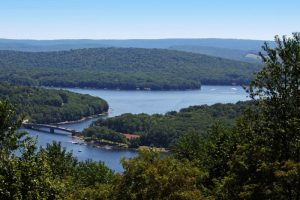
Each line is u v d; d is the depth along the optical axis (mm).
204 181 39281
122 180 27906
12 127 22578
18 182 20297
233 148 38125
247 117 29469
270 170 25984
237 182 27562
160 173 27344
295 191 25781
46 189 21312
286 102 28062
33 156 22203
